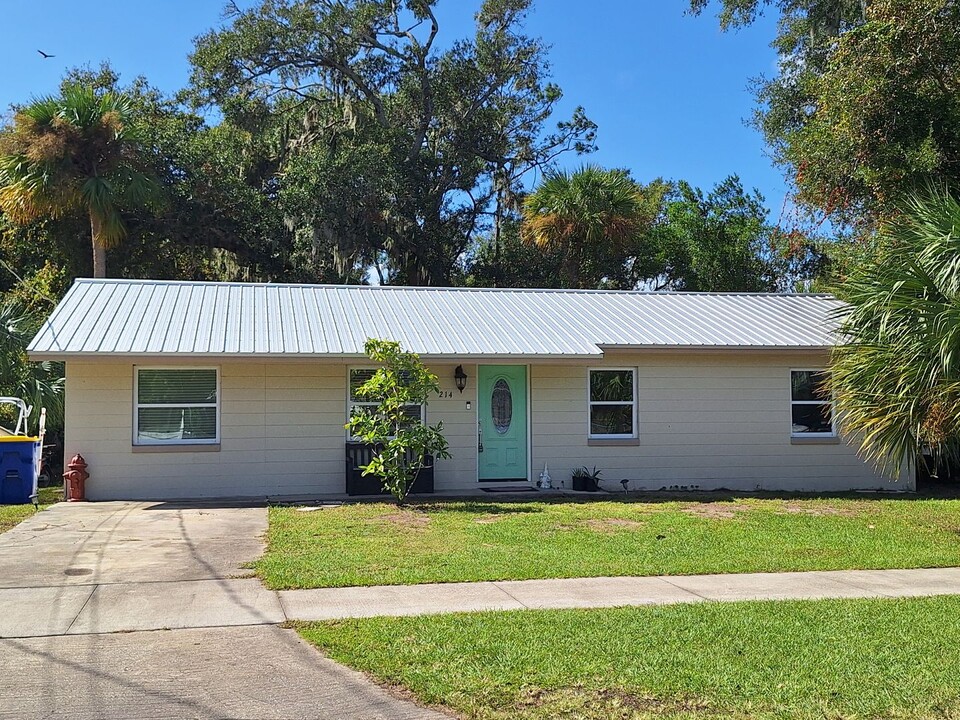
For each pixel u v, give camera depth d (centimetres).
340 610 788
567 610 793
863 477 1875
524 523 1288
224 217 3022
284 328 1678
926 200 1409
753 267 3834
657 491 1767
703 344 1756
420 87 3712
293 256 3161
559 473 1775
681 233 3872
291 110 3541
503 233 3809
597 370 1809
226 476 1622
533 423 1772
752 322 1939
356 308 1856
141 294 1791
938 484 1914
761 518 1379
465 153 3719
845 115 1770
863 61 1706
